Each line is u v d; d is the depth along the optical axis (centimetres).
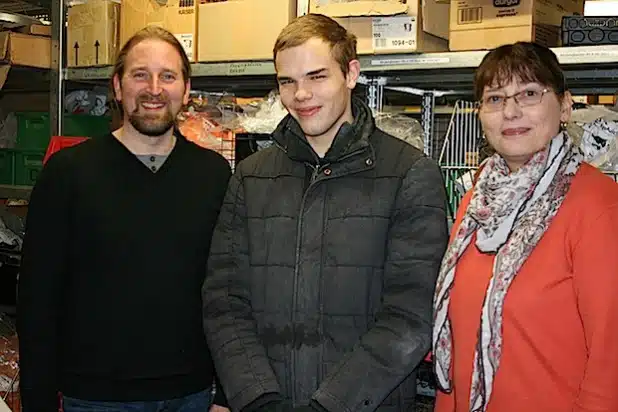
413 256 163
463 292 161
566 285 148
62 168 192
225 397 181
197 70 249
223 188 202
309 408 158
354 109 176
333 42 165
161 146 198
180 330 193
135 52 195
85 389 190
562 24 196
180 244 192
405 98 297
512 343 151
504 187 159
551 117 154
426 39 214
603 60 189
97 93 307
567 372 148
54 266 190
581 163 158
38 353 189
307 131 167
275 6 232
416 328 160
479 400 155
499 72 154
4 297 292
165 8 254
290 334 167
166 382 192
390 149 173
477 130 228
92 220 189
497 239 157
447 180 221
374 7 210
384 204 166
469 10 206
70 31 279
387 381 157
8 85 318
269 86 300
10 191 309
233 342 172
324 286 165
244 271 178
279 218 172
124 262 188
